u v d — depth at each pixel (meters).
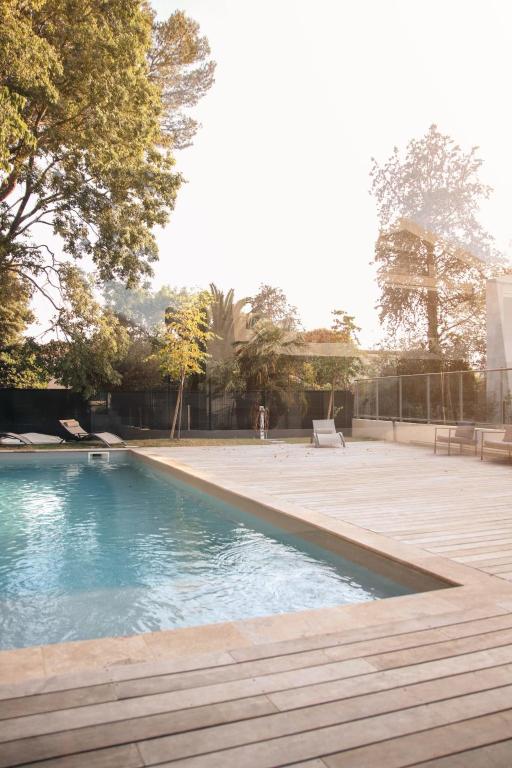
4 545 6.05
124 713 2.24
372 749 2.03
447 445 14.60
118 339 16.73
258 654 2.80
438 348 22.16
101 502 8.54
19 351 16.61
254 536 6.45
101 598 4.41
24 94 11.95
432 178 22.58
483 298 21.80
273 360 19.06
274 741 2.07
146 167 15.11
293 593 4.49
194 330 16.67
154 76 20.09
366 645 2.92
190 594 4.49
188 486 9.96
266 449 14.79
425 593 3.78
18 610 4.14
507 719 2.22
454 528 5.77
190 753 2.00
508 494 7.89
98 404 17.75
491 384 13.48
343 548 5.42
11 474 11.41
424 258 22.98
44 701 2.33
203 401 18.89
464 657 2.78
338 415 20.22
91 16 13.36
